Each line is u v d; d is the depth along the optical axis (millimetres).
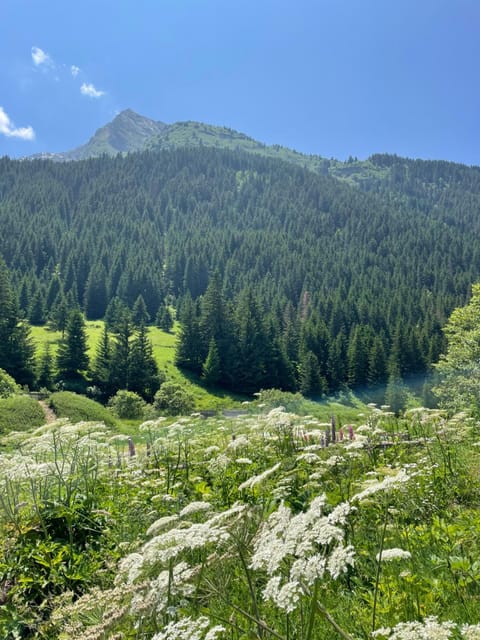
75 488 6008
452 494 5340
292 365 85875
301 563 2059
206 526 2699
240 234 190875
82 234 173125
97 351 75312
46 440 6938
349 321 108000
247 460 6246
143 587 3127
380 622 2883
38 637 3740
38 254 147750
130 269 130125
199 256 151500
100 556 4930
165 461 7895
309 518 2342
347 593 3395
